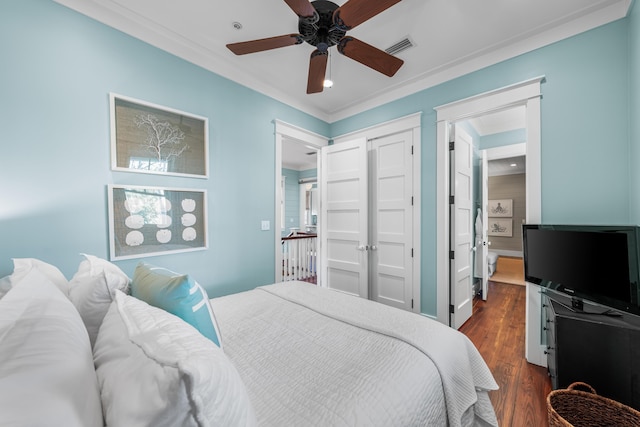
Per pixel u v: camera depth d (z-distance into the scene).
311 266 4.45
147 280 1.02
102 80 1.80
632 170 1.70
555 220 2.00
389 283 3.09
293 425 0.71
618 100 1.78
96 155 1.78
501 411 1.60
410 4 1.78
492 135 4.19
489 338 2.54
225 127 2.49
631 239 1.44
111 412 0.47
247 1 1.76
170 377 0.42
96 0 1.74
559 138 1.99
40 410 0.38
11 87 1.49
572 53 1.94
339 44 1.77
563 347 1.60
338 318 1.41
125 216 1.89
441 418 0.98
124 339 0.63
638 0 1.57
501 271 5.51
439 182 2.66
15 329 0.57
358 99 3.21
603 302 1.55
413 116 2.82
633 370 1.40
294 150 5.75
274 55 2.35
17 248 1.50
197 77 2.29
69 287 1.10
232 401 0.50
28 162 1.54
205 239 2.33
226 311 1.53
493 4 1.79
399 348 1.10
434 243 2.71
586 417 1.37
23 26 1.52
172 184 2.13
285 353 1.09
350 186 3.32
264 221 2.83
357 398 0.81
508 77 2.23
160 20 1.93
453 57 2.38
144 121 1.99
